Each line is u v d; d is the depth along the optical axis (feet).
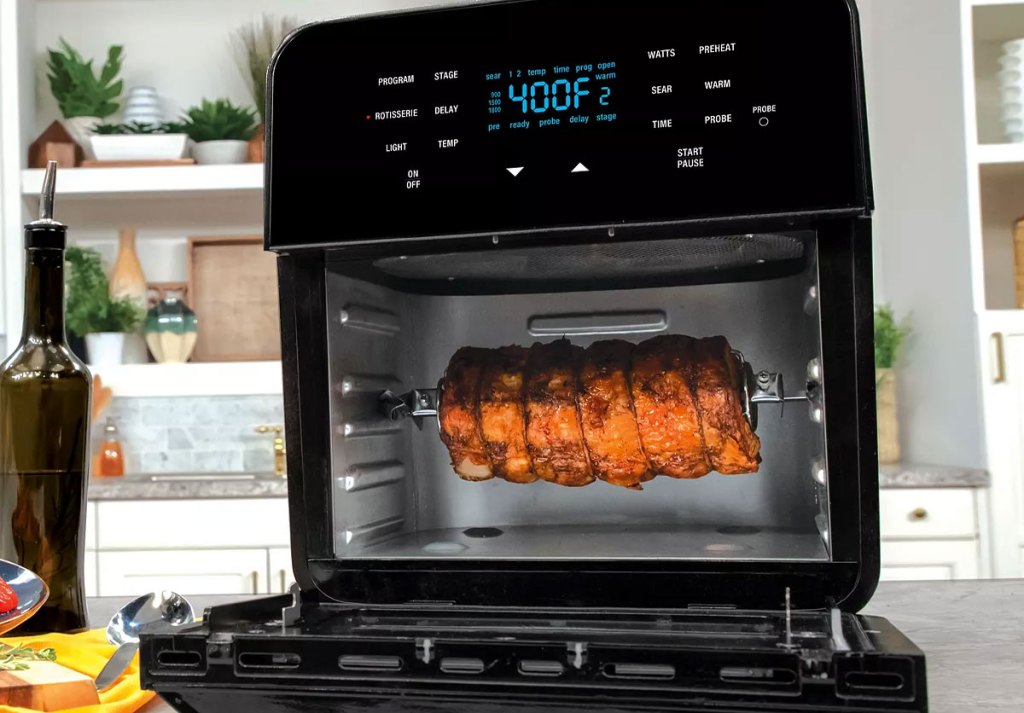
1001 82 7.43
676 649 1.56
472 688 1.63
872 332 1.78
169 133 8.05
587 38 1.82
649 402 2.33
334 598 2.02
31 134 8.35
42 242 2.50
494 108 1.86
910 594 2.77
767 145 1.75
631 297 2.46
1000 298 8.29
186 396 8.59
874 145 8.80
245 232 8.86
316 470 2.02
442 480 2.57
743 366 2.32
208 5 8.80
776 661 1.52
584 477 2.46
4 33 7.97
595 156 1.82
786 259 2.27
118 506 7.04
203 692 1.71
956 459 7.47
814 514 2.35
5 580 2.23
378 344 2.34
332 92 1.92
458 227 1.86
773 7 1.75
